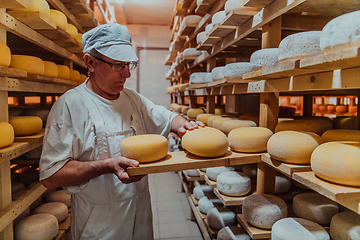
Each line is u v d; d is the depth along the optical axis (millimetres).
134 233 1220
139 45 6188
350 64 606
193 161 958
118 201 1125
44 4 1329
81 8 1924
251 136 1044
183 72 3520
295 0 867
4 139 1069
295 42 753
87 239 1092
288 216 1183
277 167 909
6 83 1135
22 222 1400
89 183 1078
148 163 939
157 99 6348
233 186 1342
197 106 3318
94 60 1048
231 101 3229
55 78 1542
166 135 1420
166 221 2387
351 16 529
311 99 2021
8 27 1103
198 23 2367
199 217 2053
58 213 1636
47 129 1023
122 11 5172
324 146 760
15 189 1562
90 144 1076
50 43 1591
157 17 5617
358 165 642
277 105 1188
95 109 1114
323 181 715
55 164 980
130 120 1249
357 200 637
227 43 1628
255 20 1184
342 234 895
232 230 1443
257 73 940
